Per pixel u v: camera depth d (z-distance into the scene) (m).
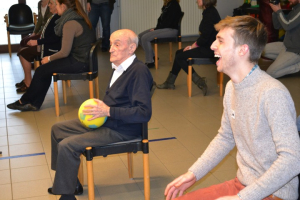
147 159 2.27
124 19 7.65
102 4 7.00
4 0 7.27
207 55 4.49
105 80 5.36
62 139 2.33
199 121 3.86
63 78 3.99
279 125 1.34
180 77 5.47
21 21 6.89
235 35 1.43
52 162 2.43
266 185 1.30
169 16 5.89
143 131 2.26
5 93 4.89
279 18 5.12
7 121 3.95
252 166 1.49
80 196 2.57
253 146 1.45
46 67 4.04
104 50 7.21
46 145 3.36
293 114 1.38
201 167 1.65
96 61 4.10
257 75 1.44
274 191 1.31
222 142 1.67
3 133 3.64
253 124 1.43
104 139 2.20
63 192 2.16
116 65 2.26
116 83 2.22
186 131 3.61
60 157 2.15
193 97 4.61
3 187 2.69
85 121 2.20
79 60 4.00
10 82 5.37
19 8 6.89
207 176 2.79
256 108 1.42
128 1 7.57
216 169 2.88
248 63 1.44
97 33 7.55
